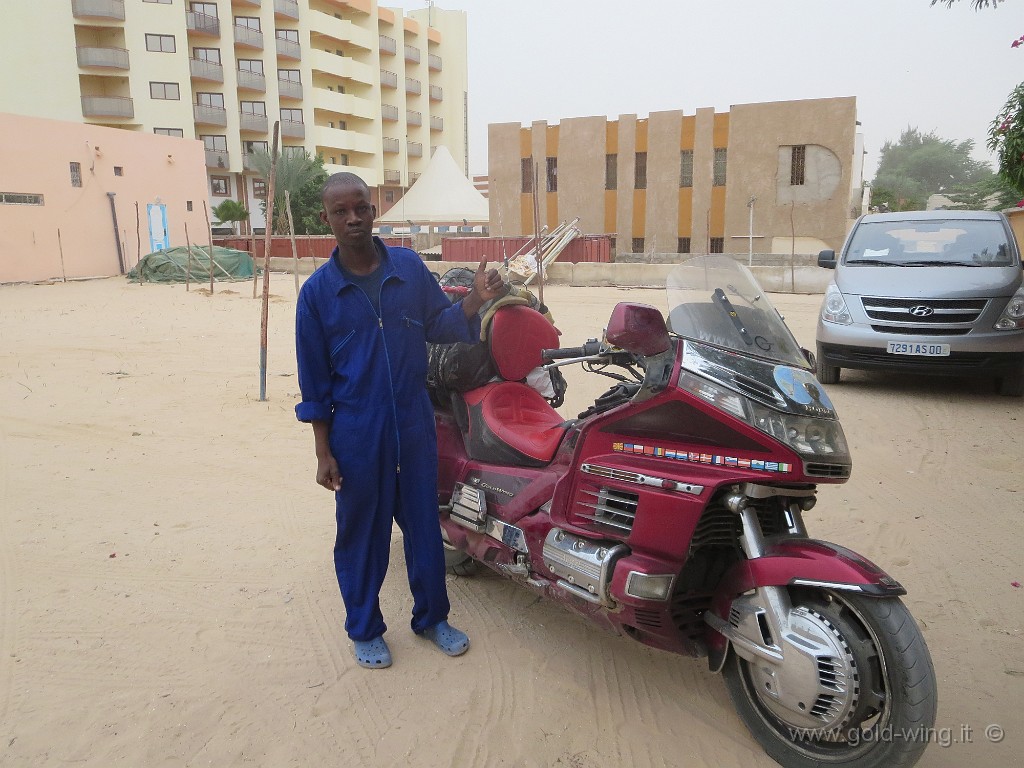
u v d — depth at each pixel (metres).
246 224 50.84
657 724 2.96
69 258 27.61
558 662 3.38
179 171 32.97
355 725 2.95
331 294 3.09
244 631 3.62
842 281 8.53
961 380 9.02
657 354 2.79
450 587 4.11
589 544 2.94
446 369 3.84
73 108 45.69
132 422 7.20
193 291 21.27
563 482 3.09
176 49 47.50
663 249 34.31
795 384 2.71
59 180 27.11
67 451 6.32
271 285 23.72
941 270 8.16
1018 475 5.71
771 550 2.64
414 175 71.19
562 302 17.23
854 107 30.61
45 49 44.53
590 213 35.25
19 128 25.61
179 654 3.42
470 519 3.59
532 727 2.94
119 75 46.88
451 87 75.81
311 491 5.45
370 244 3.13
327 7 59.84
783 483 2.66
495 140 36.19
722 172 33.16
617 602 2.79
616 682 3.24
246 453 6.30
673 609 2.89
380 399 3.17
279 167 44.94
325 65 57.69
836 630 2.49
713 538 2.85
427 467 3.36
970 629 3.60
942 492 5.39
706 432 2.69
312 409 3.13
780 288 20.12
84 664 3.33
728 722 2.97
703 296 2.97
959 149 101.88
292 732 2.90
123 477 5.71
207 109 50.12
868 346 8.04
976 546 4.51
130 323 14.27
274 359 10.52
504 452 3.50
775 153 31.83
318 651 3.46
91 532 4.71
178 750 2.79
